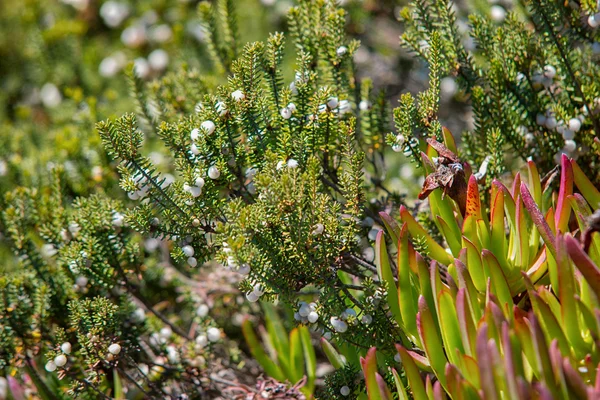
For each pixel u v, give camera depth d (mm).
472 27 1271
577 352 1107
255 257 1147
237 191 1208
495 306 1098
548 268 1150
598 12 1204
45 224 1309
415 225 1165
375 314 1171
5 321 1259
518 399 1067
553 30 1229
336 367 1209
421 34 1267
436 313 1150
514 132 1245
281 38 1199
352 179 1172
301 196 1149
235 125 1192
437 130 1195
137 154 1170
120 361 1248
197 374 1277
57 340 1220
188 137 1188
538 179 1174
